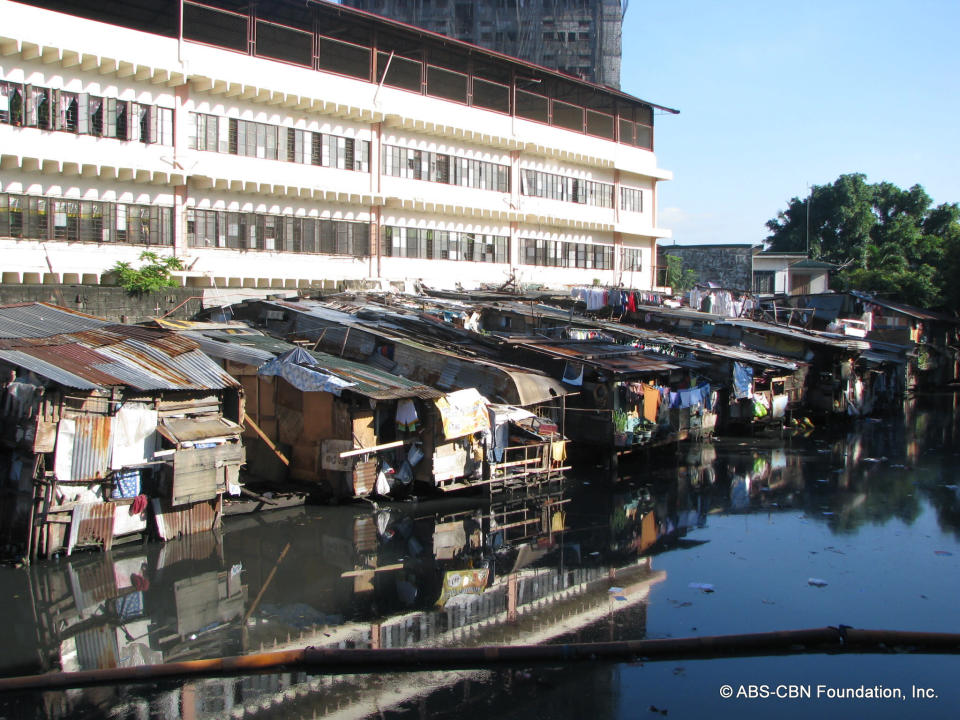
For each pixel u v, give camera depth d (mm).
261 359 18688
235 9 30750
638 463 24359
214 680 10070
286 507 17469
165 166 26703
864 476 22656
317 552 14867
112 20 31062
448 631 11633
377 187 33281
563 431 21953
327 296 28188
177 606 12211
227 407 16078
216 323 22281
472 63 37031
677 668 10555
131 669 9953
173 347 16484
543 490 20609
